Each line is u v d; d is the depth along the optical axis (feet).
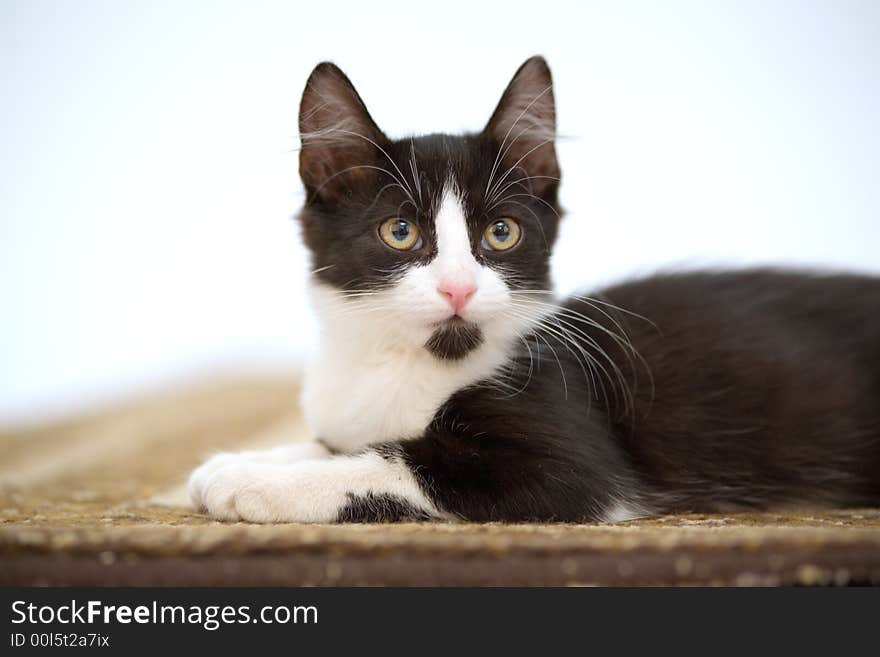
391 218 2.31
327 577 1.95
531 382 2.30
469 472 2.22
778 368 2.45
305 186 2.38
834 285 2.60
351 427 2.33
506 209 2.34
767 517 2.27
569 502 2.22
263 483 2.16
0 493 2.55
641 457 2.38
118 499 2.47
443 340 2.28
